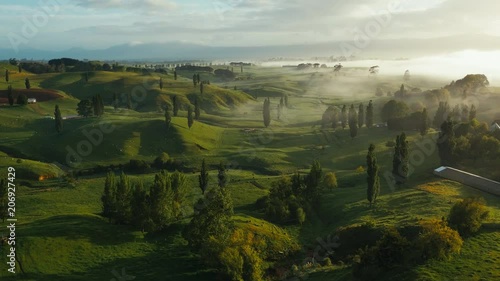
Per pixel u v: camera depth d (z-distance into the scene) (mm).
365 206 90375
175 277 64750
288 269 70875
